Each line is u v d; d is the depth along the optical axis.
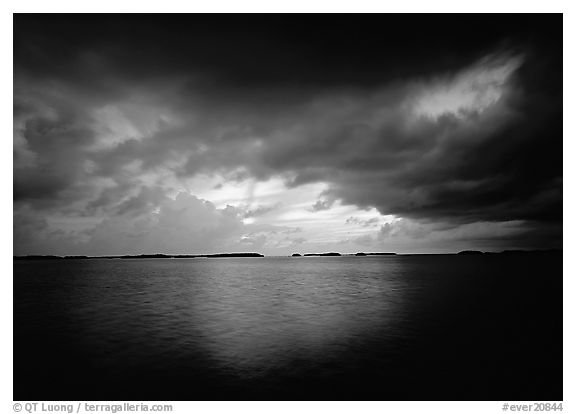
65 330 21.94
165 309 29.86
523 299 32.81
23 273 88.38
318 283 54.78
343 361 15.31
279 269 109.38
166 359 15.89
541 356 15.84
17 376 14.17
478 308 28.27
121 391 12.77
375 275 71.88
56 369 14.85
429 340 18.59
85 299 37.09
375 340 18.67
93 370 14.68
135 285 53.75
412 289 42.97
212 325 23.02
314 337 19.45
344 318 24.80
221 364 15.12
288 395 12.21
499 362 15.07
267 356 16.11
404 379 13.39
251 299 36.06
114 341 19.14
